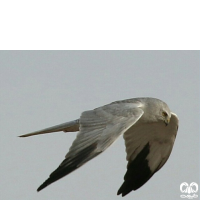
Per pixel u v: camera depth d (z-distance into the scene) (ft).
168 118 48.70
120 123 41.19
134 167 50.55
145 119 48.70
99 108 42.78
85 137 40.06
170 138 50.49
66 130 46.11
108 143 39.55
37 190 36.63
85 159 38.32
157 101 48.70
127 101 48.01
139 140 50.67
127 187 50.26
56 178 37.17
